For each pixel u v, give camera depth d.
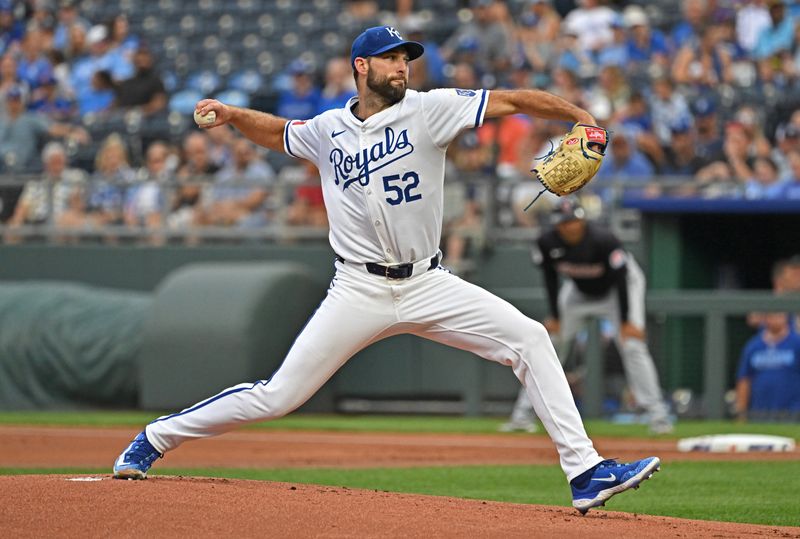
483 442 36.25
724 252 48.16
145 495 16.55
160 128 62.56
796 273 43.97
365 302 18.25
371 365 49.62
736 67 58.03
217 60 70.00
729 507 21.75
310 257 51.56
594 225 37.94
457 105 17.78
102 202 54.22
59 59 69.19
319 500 16.97
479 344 18.28
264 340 46.91
